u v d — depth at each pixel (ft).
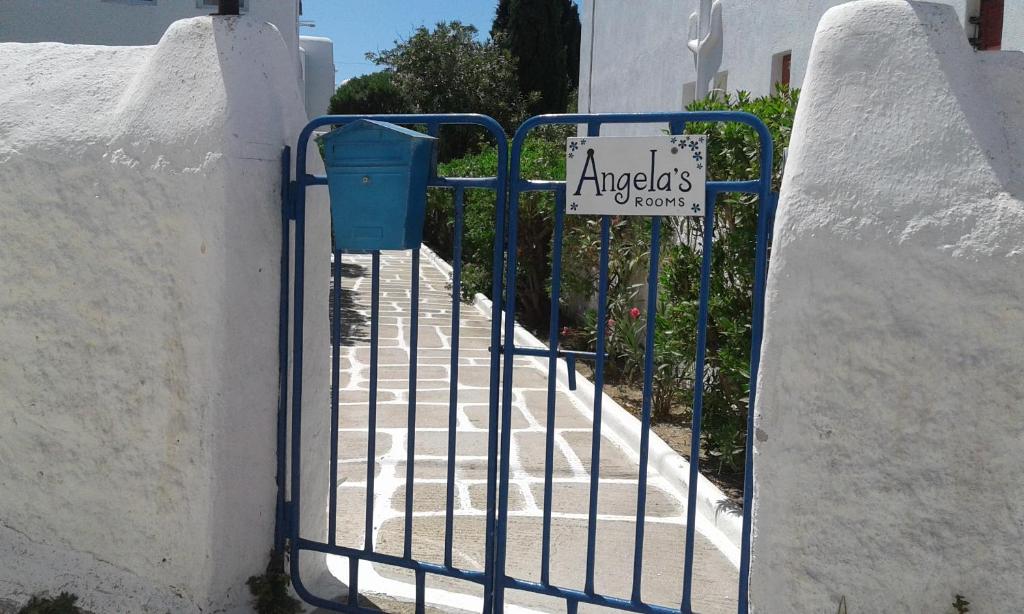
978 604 8.70
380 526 16.01
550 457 11.32
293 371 12.17
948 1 17.19
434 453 20.59
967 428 8.59
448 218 64.80
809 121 9.34
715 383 19.22
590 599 11.16
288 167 11.96
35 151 12.37
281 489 12.53
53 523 12.85
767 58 24.90
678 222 22.27
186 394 11.60
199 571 11.71
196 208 11.34
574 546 15.40
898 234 8.68
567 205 10.84
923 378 8.68
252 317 11.79
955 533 8.74
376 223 11.39
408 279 57.06
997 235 8.34
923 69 8.92
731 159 18.12
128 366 12.03
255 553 12.32
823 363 9.07
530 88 111.55
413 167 11.21
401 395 26.48
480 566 14.47
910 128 8.84
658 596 13.56
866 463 9.00
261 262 11.82
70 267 12.27
